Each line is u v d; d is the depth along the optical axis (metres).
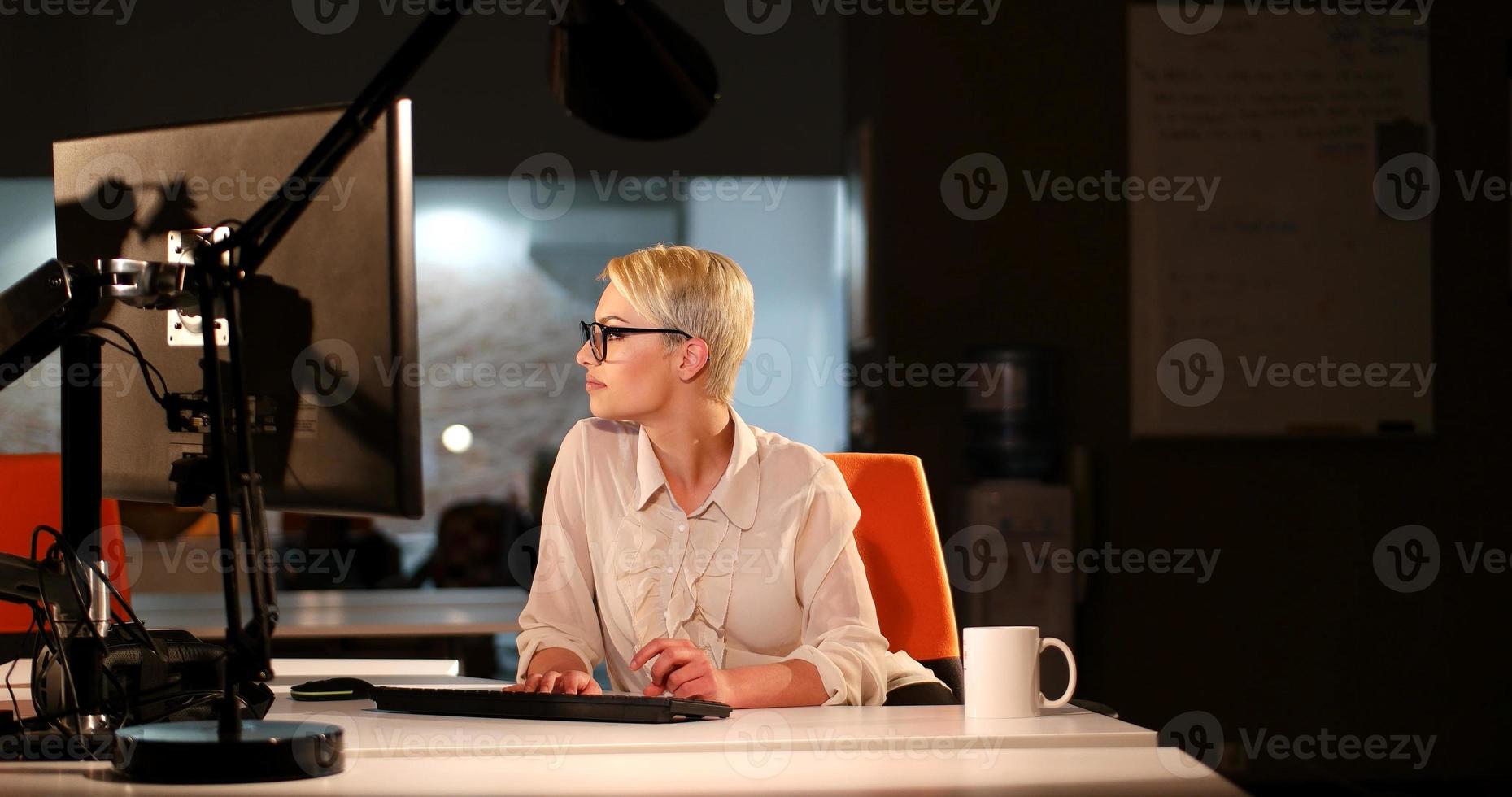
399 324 1.16
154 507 4.07
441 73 4.95
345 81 4.88
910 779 1.01
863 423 4.59
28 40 4.80
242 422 1.04
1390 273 4.38
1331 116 4.38
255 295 1.18
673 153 5.04
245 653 1.00
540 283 7.58
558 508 1.69
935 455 4.33
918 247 4.36
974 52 4.39
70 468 1.23
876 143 4.43
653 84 1.28
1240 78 4.37
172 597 3.41
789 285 5.81
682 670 1.38
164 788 0.97
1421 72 4.39
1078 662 4.31
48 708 1.20
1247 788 1.01
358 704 1.45
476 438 7.59
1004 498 4.02
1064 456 4.31
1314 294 4.36
